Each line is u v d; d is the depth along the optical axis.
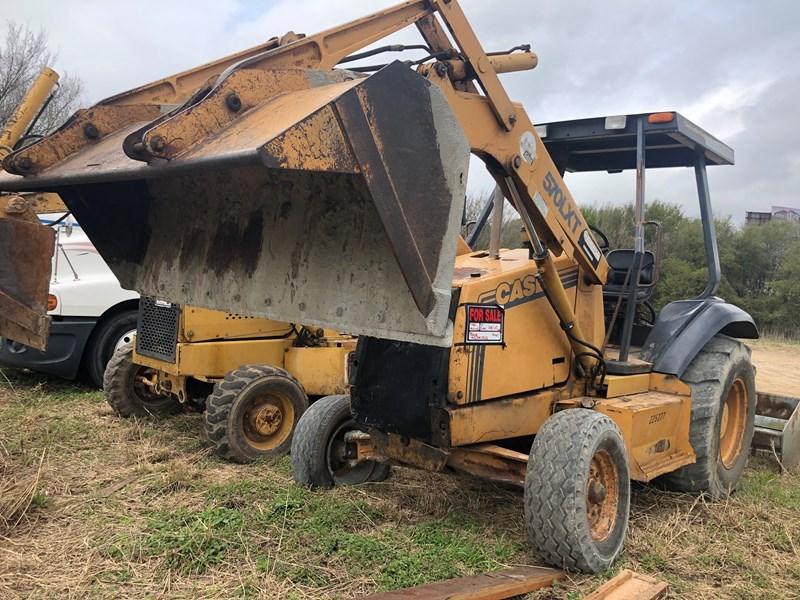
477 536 3.49
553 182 3.55
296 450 4.10
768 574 3.25
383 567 3.08
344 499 3.87
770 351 16.08
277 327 5.74
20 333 3.39
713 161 5.13
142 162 2.18
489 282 3.43
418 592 2.72
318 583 2.94
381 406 3.54
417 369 3.40
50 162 2.62
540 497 3.10
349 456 4.08
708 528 3.78
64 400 6.44
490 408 3.45
